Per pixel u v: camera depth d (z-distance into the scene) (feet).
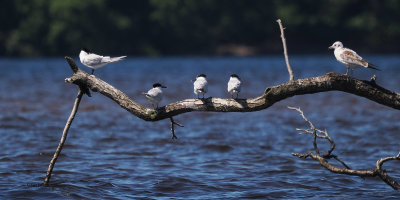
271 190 37.37
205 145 54.60
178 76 163.84
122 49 294.87
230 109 31.58
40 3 287.48
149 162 46.47
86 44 287.48
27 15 289.74
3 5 288.10
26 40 285.02
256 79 152.35
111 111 80.89
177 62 245.04
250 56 299.58
